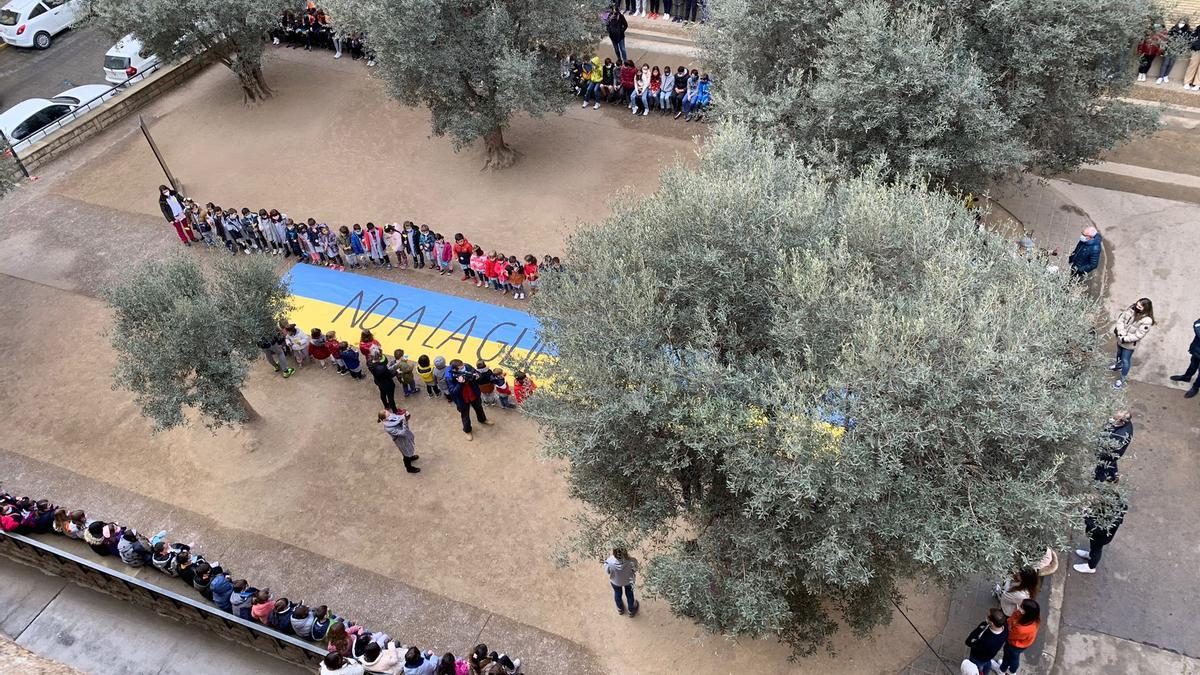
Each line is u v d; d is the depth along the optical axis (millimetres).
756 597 10672
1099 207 21266
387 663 12195
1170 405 16594
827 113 16797
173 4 24359
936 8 16625
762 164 13523
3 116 27141
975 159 16516
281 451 17438
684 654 13711
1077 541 14492
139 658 13250
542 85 22422
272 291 16562
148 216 24125
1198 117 23484
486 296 20703
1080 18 16141
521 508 16109
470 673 12758
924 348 10336
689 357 11078
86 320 20875
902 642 13500
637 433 11273
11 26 32188
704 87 25203
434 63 20859
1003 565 9844
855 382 10094
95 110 27312
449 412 18094
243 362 16375
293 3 26797
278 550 15695
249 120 27328
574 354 11547
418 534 15805
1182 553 14266
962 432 10125
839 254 11109
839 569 10453
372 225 21016
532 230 22531
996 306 10836
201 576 13781
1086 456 10773
